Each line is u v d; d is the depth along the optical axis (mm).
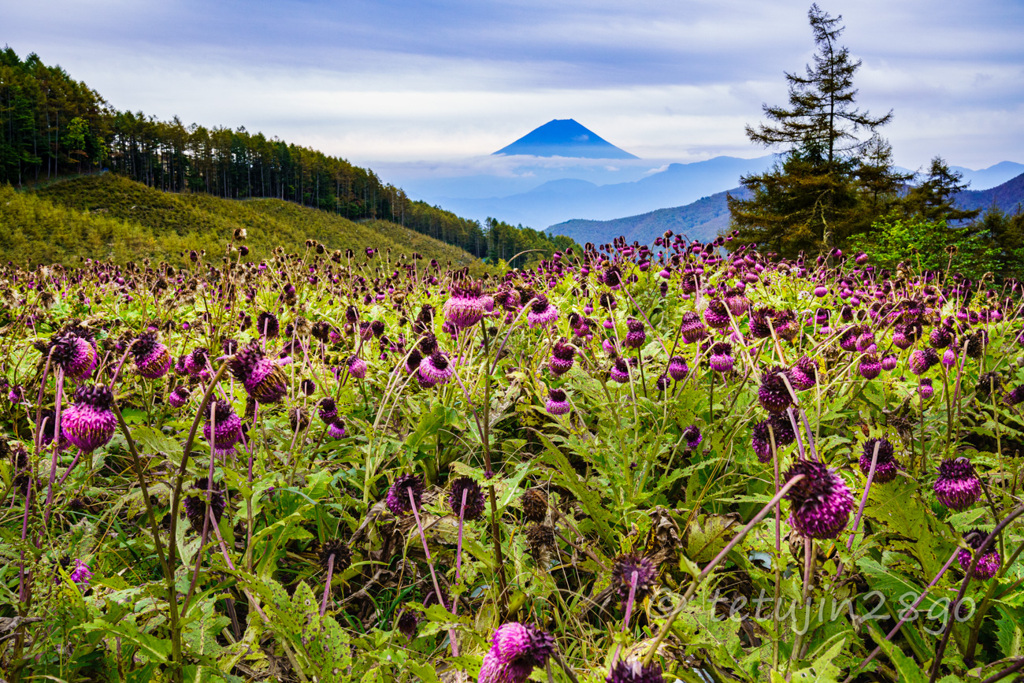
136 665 1958
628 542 2098
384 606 2424
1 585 1929
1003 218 26969
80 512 2611
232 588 2352
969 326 5008
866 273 9125
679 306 6863
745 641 2092
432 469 3385
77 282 10148
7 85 128375
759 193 47156
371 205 188500
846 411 3869
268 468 2877
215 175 168500
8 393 3502
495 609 2025
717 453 3137
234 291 5895
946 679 1714
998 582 1835
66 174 137625
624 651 1543
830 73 47000
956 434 3508
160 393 4016
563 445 3428
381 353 4836
